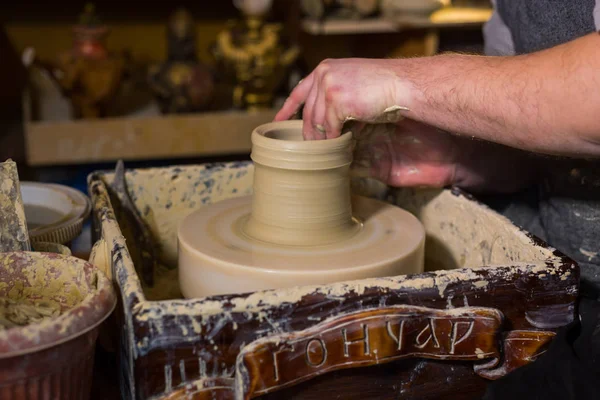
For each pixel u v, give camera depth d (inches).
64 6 113.6
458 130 37.6
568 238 47.8
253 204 42.3
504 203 56.6
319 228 40.5
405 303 32.5
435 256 51.5
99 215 41.8
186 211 52.3
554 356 34.8
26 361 26.9
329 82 40.1
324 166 39.4
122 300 32.2
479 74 35.4
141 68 118.3
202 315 29.7
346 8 115.0
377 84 38.7
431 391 35.2
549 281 34.9
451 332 33.2
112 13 115.2
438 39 118.3
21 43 113.6
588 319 37.7
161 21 118.1
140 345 29.2
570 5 43.6
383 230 42.7
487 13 123.0
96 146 92.8
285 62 100.0
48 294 33.6
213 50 100.0
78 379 29.7
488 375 35.6
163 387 30.0
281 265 36.9
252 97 102.3
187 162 116.6
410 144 49.1
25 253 33.6
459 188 49.8
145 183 50.4
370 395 34.0
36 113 99.4
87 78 91.8
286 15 118.6
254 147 40.7
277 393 32.1
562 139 33.5
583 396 33.8
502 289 34.1
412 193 53.8
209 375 30.5
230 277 37.1
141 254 48.4
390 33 124.6
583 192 45.9
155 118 94.1
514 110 33.9
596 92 31.2
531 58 34.2
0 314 29.9
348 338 31.4
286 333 30.8
